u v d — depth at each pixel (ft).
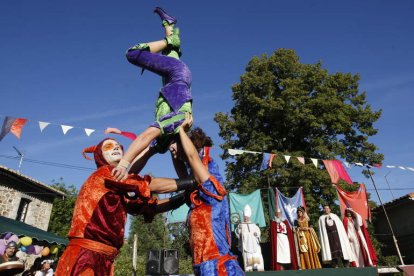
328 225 28.40
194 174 8.05
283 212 32.94
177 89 8.47
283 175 55.83
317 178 55.36
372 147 64.13
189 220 8.17
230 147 66.39
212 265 7.54
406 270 29.86
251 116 66.74
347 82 66.39
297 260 28.04
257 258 27.76
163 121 7.95
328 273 25.08
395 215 62.85
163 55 9.11
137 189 7.13
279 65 66.59
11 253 24.70
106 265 6.75
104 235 6.77
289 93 61.62
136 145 7.50
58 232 66.54
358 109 65.67
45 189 52.21
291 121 61.72
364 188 33.24
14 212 45.65
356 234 30.04
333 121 62.23
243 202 32.35
